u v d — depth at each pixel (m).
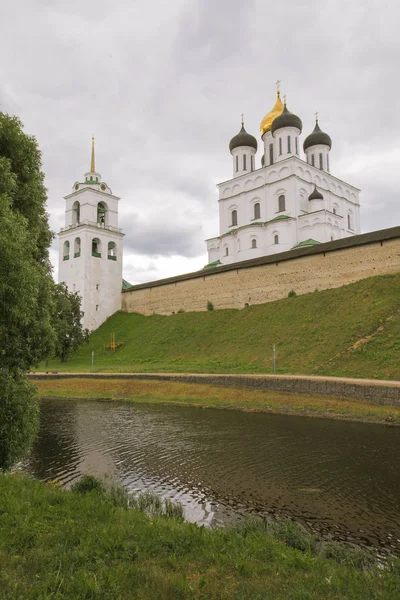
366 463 13.59
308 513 10.09
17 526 6.54
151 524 7.25
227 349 36.47
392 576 5.82
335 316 32.88
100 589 4.82
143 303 58.03
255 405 24.23
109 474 13.62
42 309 12.54
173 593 4.88
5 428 10.80
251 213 62.47
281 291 42.06
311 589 5.15
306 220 55.94
